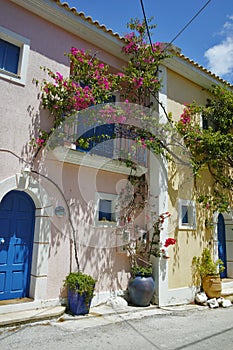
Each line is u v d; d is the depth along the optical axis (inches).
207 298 326.0
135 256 300.2
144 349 179.3
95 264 273.4
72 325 213.5
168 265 309.0
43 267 236.4
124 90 322.7
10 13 247.3
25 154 239.1
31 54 254.5
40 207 244.7
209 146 346.6
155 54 323.0
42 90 255.9
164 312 273.6
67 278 244.2
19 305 218.4
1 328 195.0
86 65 276.2
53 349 169.9
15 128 236.2
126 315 251.9
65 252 253.3
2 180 223.6
